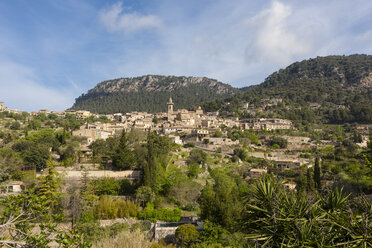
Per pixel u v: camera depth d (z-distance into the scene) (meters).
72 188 55.56
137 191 58.41
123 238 23.61
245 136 141.12
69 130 134.25
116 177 70.44
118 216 51.81
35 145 84.06
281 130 167.12
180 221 52.16
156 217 51.97
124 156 74.81
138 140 114.38
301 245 13.73
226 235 36.78
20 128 143.00
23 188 56.22
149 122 185.25
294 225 14.95
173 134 148.25
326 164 91.88
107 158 87.88
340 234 13.78
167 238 42.47
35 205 11.26
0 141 107.44
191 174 80.56
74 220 46.53
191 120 180.25
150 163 64.62
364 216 13.66
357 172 71.44
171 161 90.25
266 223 15.96
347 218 14.09
